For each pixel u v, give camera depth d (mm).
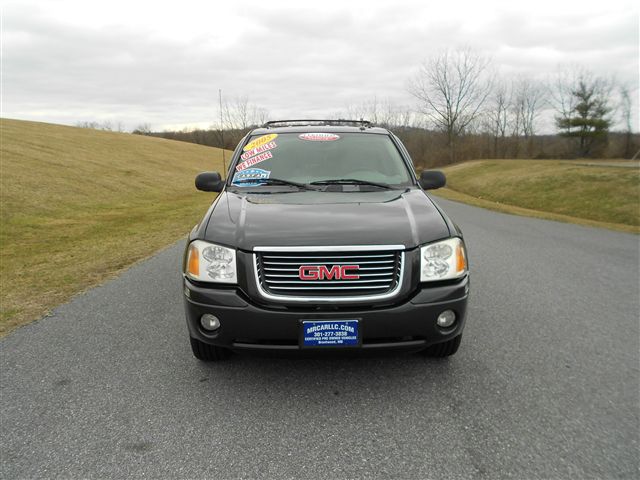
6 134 36812
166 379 2900
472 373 2973
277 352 2539
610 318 4090
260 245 2521
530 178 27938
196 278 2625
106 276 5688
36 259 7336
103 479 1980
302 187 3490
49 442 2240
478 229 10656
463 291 2650
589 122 59938
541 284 5305
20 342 3520
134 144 52438
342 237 2543
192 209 16641
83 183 23016
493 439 2266
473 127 68812
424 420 2434
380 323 2480
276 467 2062
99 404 2596
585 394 2709
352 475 2008
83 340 3547
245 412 2520
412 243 2576
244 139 4160
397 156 3932
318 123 4719
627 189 18188
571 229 10766
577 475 2004
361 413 2506
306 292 2496
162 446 2213
